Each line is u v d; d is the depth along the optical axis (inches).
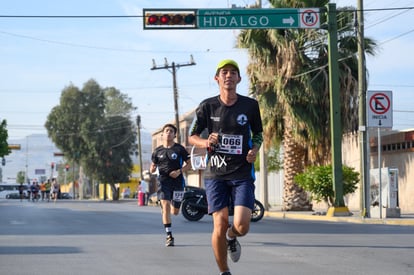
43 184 4739.2
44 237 1005.8
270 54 2071.9
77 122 5639.8
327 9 1686.8
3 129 5585.6
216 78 531.2
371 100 1542.8
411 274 614.5
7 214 1861.5
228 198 521.7
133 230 1169.4
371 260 714.8
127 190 6702.8
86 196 7706.7
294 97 2022.6
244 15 1644.9
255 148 510.3
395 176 1605.6
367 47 2017.7
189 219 1567.4
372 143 2247.8
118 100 5910.4
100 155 5634.8
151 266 669.9
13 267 661.9
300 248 836.0
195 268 654.5
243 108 516.7
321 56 2063.2
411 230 1173.1
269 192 3147.1
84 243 908.6
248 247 847.7
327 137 2071.9
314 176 1831.9
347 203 2322.8
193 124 535.8
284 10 1656.0
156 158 917.2
